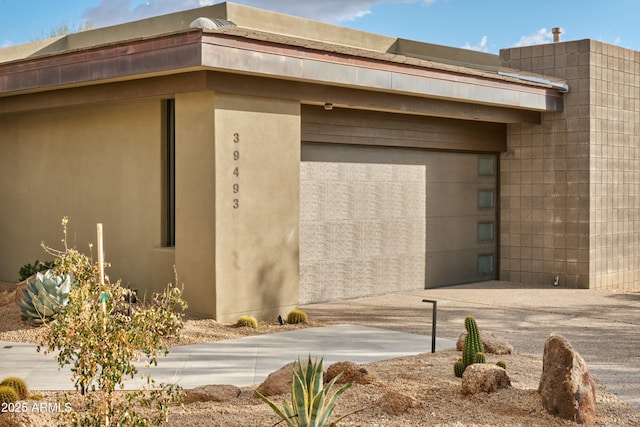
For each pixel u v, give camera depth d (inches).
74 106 608.1
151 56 495.5
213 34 470.9
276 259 540.7
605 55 754.8
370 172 673.6
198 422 279.6
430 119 707.4
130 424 249.4
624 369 394.0
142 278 585.0
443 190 745.6
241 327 499.5
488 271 796.6
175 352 426.9
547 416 288.8
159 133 571.2
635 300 663.8
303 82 549.0
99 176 623.5
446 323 536.1
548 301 653.3
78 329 245.3
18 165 703.1
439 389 327.0
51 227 671.1
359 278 668.1
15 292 559.2
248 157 520.7
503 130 789.9
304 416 243.4
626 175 788.0
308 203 625.0
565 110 751.1
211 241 504.7
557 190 758.5
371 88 571.5
